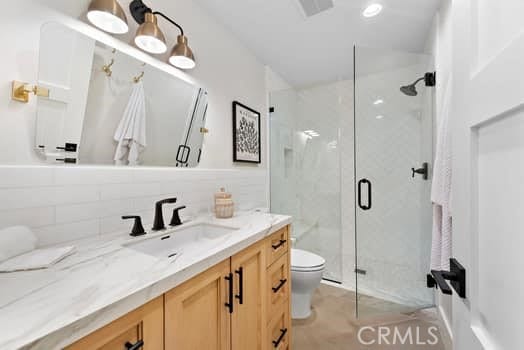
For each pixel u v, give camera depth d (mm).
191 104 1488
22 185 779
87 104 969
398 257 1890
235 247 897
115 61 1074
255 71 2219
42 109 836
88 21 979
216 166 1707
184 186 1415
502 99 406
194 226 1270
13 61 772
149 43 1162
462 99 575
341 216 2752
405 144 1858
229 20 1715
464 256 561
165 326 628
